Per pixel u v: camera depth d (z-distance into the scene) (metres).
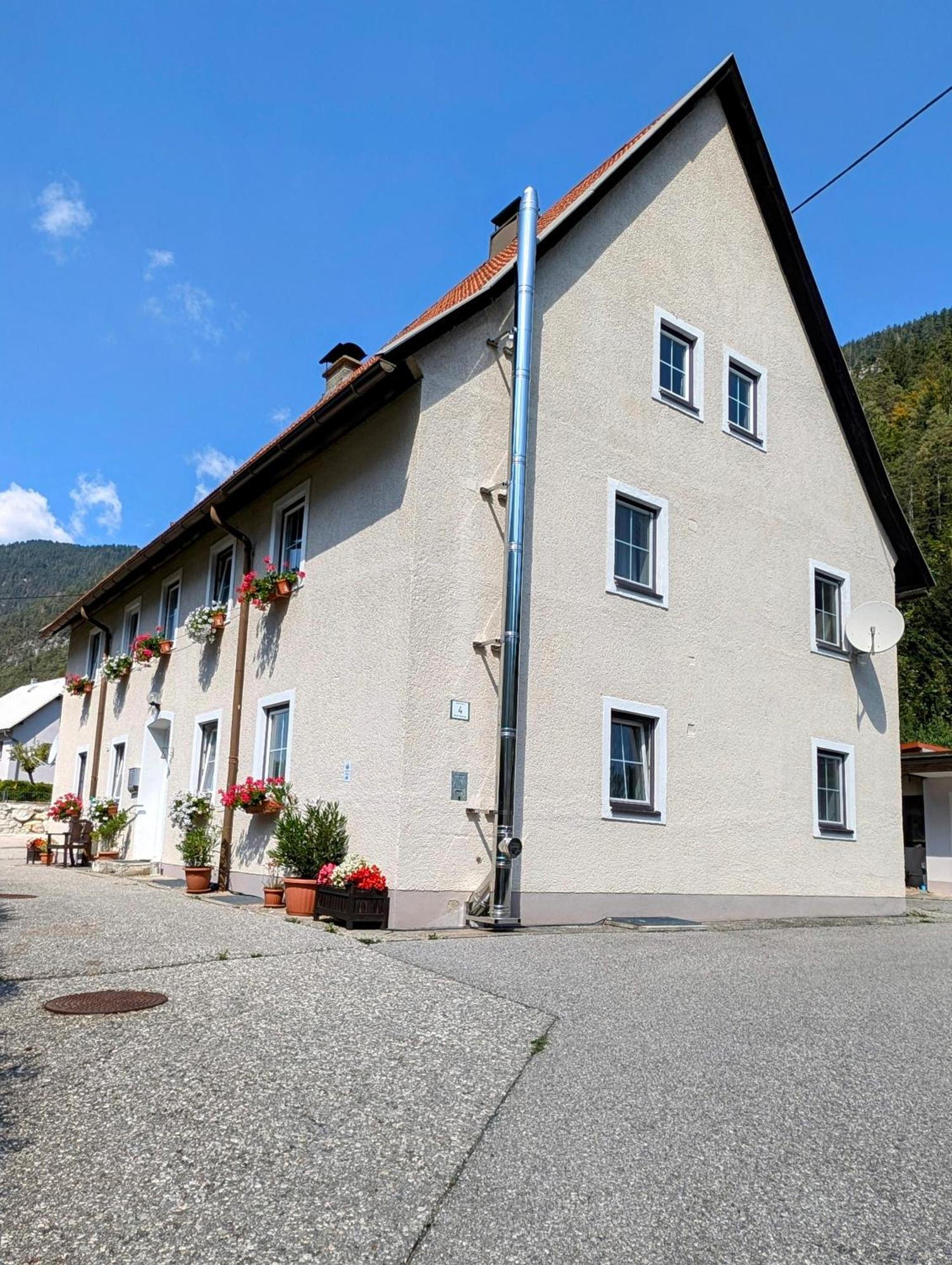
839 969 7.86
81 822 17.78
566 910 9.98
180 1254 2.93
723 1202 3.37
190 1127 3.83
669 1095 4.37
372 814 9.44
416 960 7.05
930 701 38.31
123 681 18.59
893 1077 4.84
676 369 12.72
